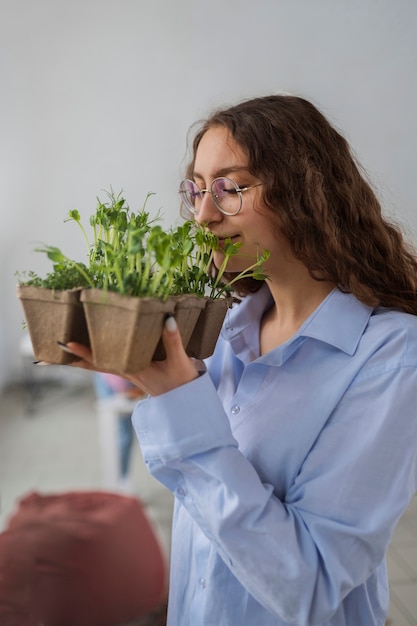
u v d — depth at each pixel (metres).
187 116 4.68
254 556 0.63
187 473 0.66
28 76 4.57
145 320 0.53
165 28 4.55
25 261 4.81
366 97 4.63
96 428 3.68
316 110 0.82
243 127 0.74
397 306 0.78
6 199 4.72
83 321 0.59
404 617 1.72
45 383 4.82
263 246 0.77
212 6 4.53
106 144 4.72
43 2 4.45
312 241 0.75
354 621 0.75
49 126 4.67
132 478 2.48
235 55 4.61
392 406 0.67
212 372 0.95
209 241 0.73
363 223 0.81
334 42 4.57
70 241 4.83
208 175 0.77
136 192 4.80
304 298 0.84
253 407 0.78
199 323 0.72
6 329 4.79
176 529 0.87
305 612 0.63
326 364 0.75
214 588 0.74
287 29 4.56
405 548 2.05
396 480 0.66
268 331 0.91
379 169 4.68
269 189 0.73
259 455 0.73
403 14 4.52
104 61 4.59
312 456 0.69
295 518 0.65
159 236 0.57
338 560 0.63
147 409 0.65
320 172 0.77
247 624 0.73
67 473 2.80
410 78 4.60
